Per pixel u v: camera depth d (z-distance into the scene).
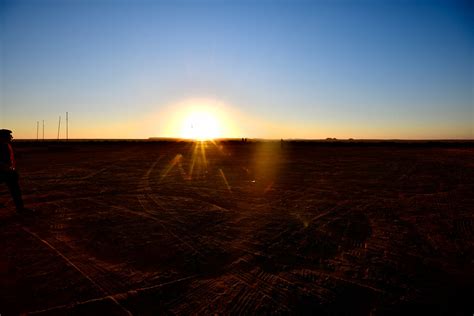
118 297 3.64
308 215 7.52
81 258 4.80
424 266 4.57
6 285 3.91
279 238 5.81
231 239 5.74
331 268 4.51
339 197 9.73
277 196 9.91
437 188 11.20
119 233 6.04
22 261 4.67
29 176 14.23
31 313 3.28
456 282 4.06
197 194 10.23
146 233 6.05
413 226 6.59
